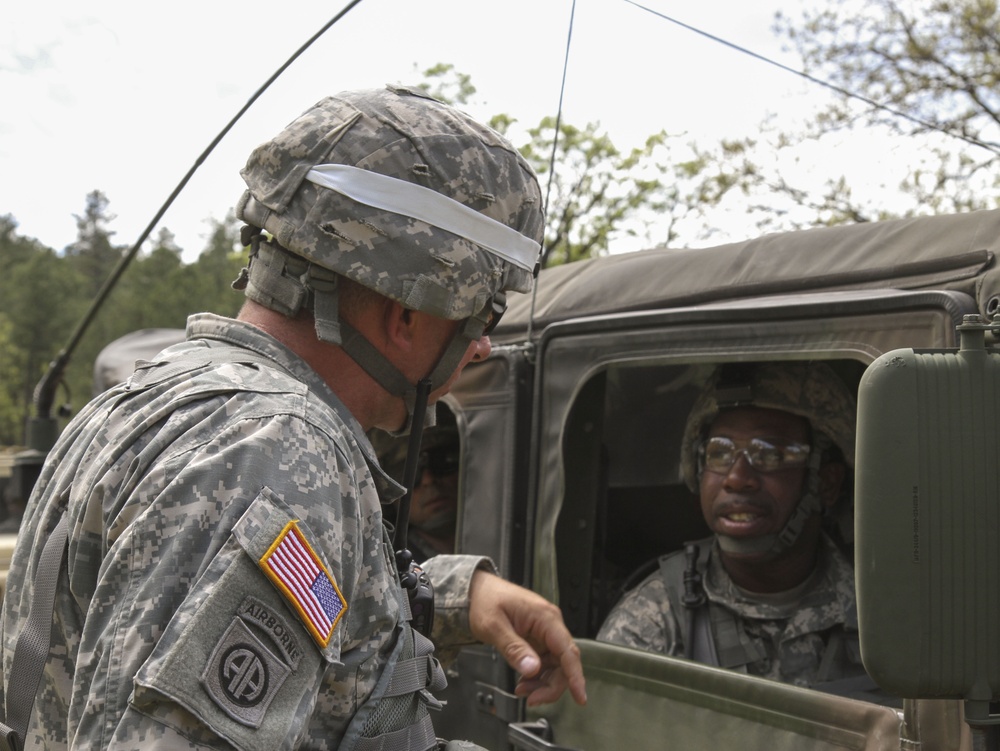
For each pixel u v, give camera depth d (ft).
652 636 7.21
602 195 39.93
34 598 3.35
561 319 7.81
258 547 2.95
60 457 3.67
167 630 2.83
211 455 3.09
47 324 141.38
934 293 5.23
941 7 36.06
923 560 4.18
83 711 2.90
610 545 8.70
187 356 3.61
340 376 3.81
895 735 5.05
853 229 6.40
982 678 4.21
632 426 7.85
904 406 4.22
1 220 175.11
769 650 7.00
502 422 7.72
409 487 3.99
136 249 11.46
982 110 36.27
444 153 3.76
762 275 6.63
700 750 5.97
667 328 6.54
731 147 38.32
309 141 3.71
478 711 7.57
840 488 7.18
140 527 2.99
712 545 7.47
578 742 6.74
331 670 3.32
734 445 6.95
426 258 3.67
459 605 5.39
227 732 2.79
